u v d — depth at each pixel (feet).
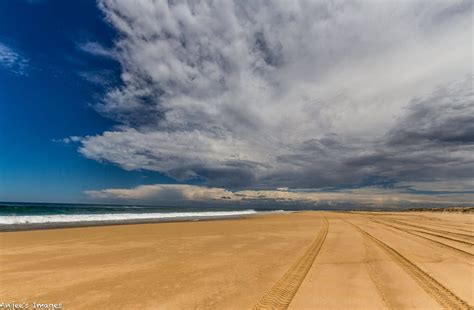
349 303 19.22
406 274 26.48
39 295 20.49
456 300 19.90
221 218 128.47
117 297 20.26
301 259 33.35
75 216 106.63
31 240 45.37
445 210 236.02
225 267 29.25
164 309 18.24
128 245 42.60
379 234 58.34
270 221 102.17
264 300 19.84
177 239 49.85
